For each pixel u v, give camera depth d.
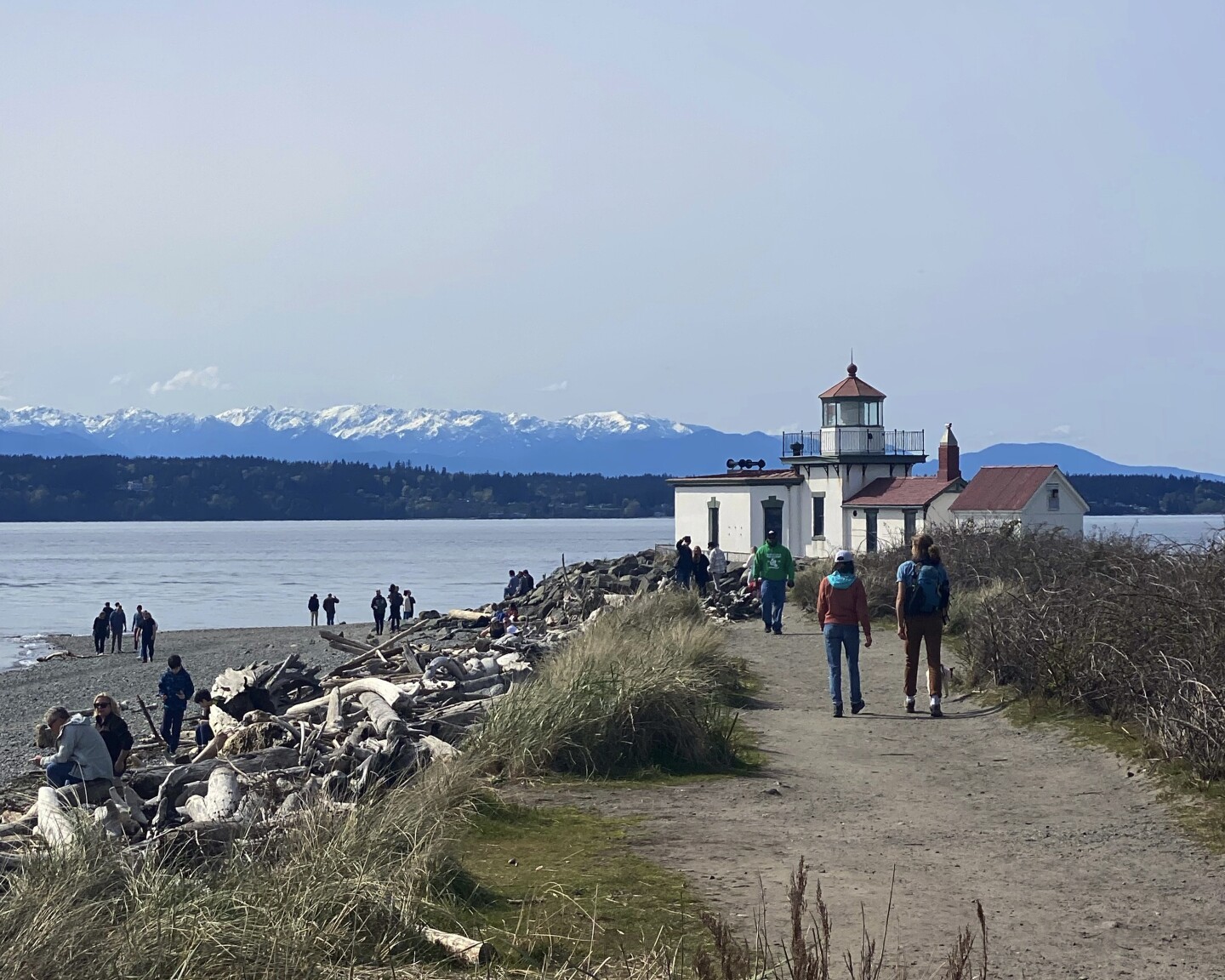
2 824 11.40
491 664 20.70
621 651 16.41
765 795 11.12
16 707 35.47
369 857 7.69
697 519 66.19
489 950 6.61
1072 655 14.73
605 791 11.36
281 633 57.25
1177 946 6.91
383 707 16.53
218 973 6.11
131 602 84.38
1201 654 12.37
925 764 12.55
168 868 7.66
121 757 15.22
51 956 5.88
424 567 129.12
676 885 8.15
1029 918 7.43
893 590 27.66
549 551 169.62
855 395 60.19
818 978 5.73
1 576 115.62
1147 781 11.03
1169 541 19.09
